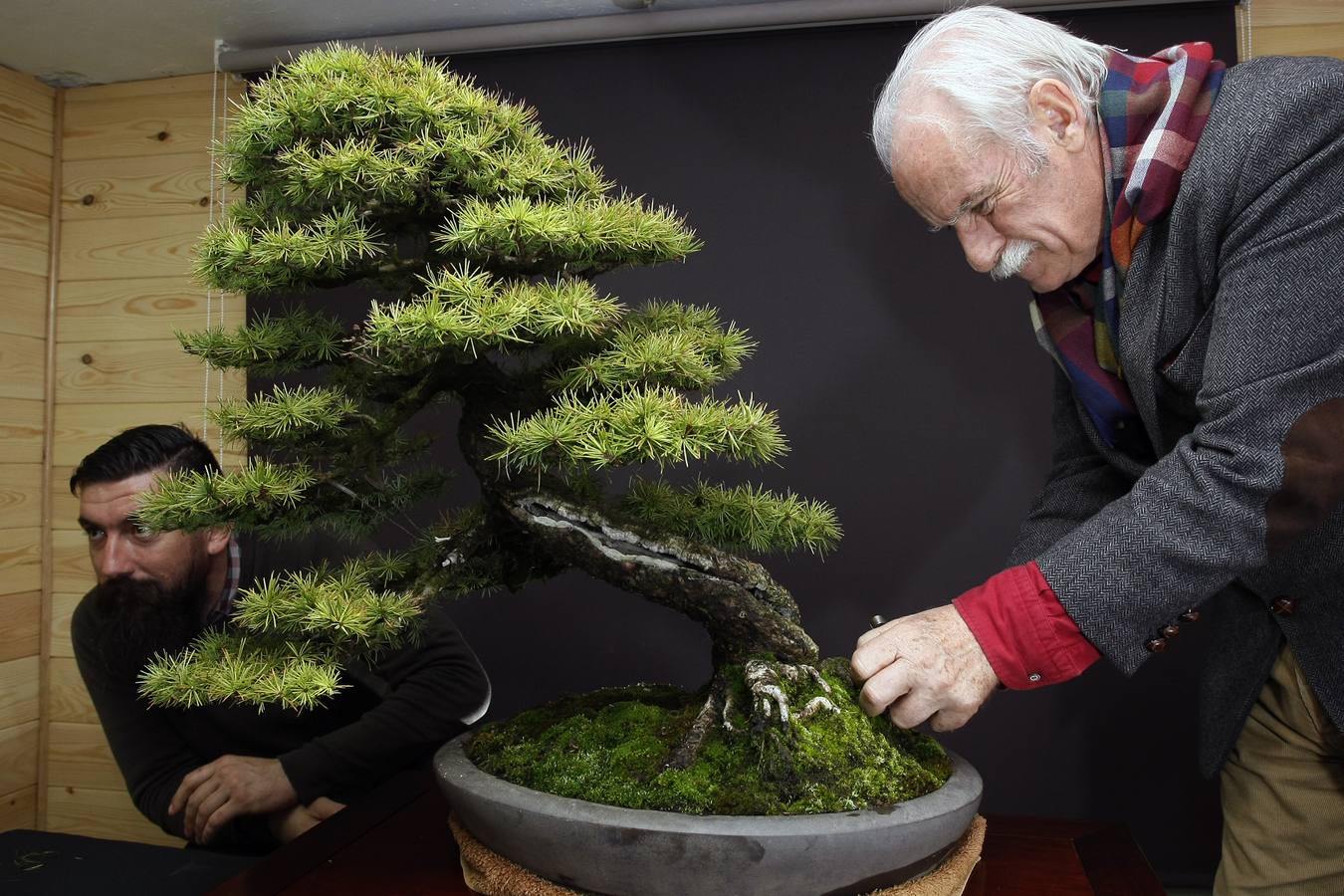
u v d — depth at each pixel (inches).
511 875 33.2
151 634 54.4
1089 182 36.6
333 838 41.0
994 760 58.8
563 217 32.4
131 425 66.6
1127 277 36.8
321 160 31.3
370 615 32.4
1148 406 37.9
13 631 65.2
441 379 38.0
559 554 36.8
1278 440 31.0
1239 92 33.7
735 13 57.2
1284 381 31.1
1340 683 37.4
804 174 59.9
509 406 38.1
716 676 37.0
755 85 60.1
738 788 31.7
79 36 59.1
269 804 51.3
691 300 61.3
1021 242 37.6
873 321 59.7
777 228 60.3
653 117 60.9
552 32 58.6
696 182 60.8
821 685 35.5
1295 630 38.1
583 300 31.6
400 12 57.7
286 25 58.8
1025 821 45.5
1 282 64.0
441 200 35.3
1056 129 35.9
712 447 31.1
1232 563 31.6
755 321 60.7
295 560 57.9
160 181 66.1
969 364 59.0
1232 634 41.2
